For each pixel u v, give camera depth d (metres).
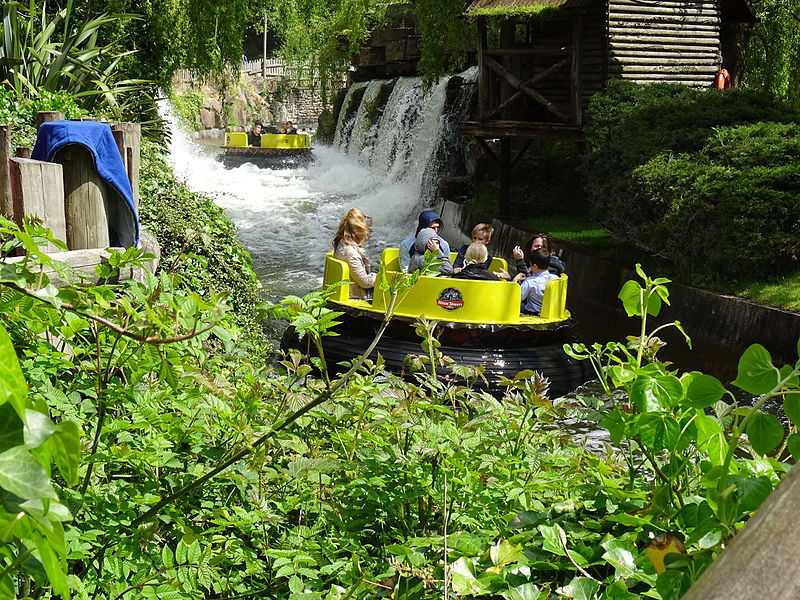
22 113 11.33
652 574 2.06
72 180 4.82
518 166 22.05
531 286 9.45
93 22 15.38
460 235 20.20
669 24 18.78
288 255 18.19
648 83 16.45
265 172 31.58
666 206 13.02
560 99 20.27
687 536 2.14
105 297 2.28
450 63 26.92
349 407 3.10
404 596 2.24
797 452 1.84
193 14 21.36
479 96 19.31
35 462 0.86
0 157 4.50
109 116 14.52
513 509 2.96
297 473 2.75
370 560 2.79
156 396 2.90
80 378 2.97
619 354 11.27
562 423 7.32
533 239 9.66
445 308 8.76
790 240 11.78
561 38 20.23
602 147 15.07
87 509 2.50
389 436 3.32
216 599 2.67
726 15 20.67
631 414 2.35
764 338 10.97
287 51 38.12
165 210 9.22
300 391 2.92
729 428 2.49
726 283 12.33
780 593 0.99
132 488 2.68
